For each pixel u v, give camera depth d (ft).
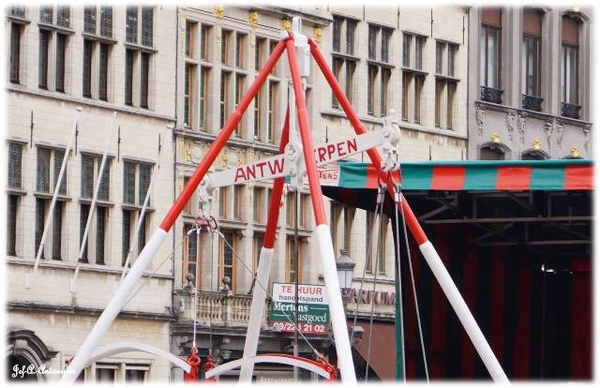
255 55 197.36
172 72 188.34
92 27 180.86
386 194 133.49
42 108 174.81
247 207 195.52
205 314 189.37
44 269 174.81
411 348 141.38
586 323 154.81
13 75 172.96
